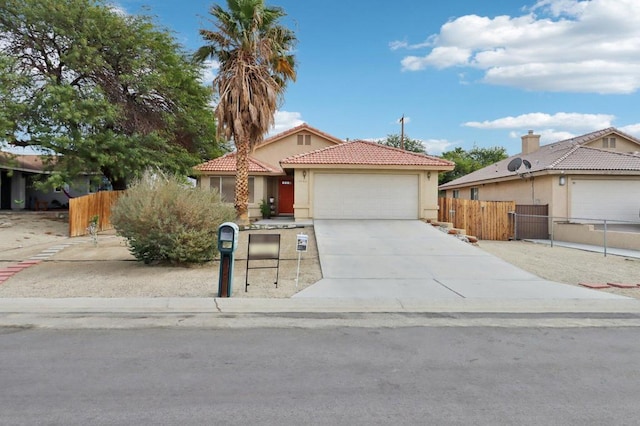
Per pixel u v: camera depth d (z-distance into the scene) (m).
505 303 8.03
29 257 12.67
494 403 4.02
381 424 3.59
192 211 11.13
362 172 20.27
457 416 3.75
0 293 8.49
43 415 3.71
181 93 21.98
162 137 21.70
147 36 20.92
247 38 17.34
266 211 23.42
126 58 20.52
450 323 6.89
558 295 8.55
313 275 10.32
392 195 20.33
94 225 16.09
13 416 3.69
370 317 7.22
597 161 21.19
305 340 5.94
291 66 19.00
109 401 4.00
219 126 17.89
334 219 20.05
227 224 8.27
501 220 20.45
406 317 7.25
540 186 21.62
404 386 4.40
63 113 17.50
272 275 10.31
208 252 11.42
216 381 4.49
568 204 20.45
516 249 16.34
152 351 5.43
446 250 13.52
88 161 19.11
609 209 20.50
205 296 8.31
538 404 4.00
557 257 14.05
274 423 3.60
